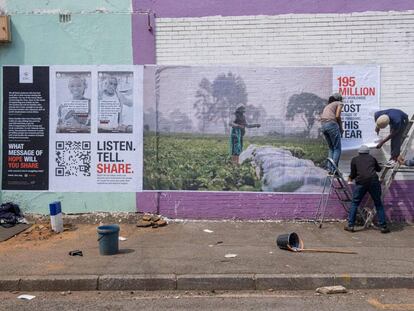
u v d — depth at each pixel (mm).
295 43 10023
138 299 6473
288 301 6324
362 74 9984
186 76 10133
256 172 10133
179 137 10188
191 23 10102
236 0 10047
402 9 9898
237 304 6227
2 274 7051
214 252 8008
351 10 9945
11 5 10141
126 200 10172
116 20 10133
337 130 9617
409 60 9922
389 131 9953
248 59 10086
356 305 6137
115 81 10156
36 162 10227
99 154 10188
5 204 10125
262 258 7660
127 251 8117
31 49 10164
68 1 10133
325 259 7594
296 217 10094
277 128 10109
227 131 10148
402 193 10000
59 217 9508
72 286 6832
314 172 10086
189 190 10148
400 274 6891
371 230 9414
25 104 10195
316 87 10047
